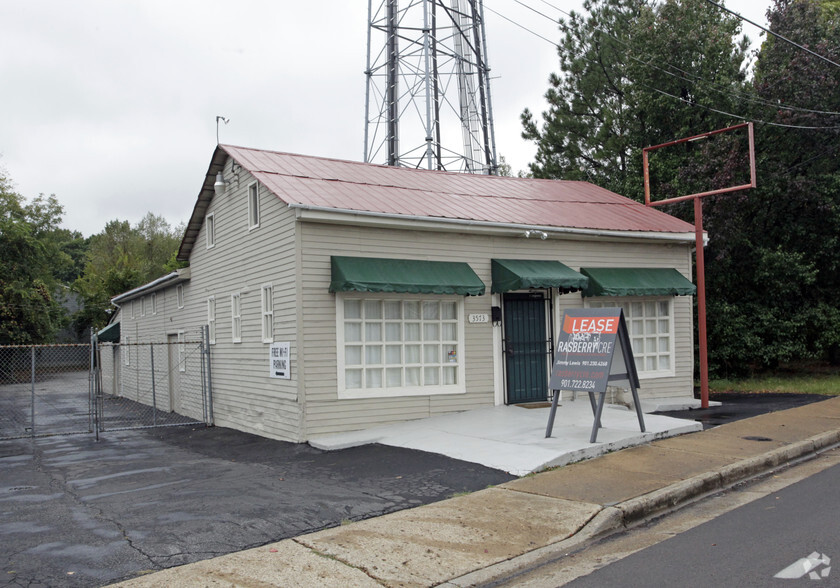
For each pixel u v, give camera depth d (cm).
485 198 1499
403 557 576
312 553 585
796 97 2022
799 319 2009
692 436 1085
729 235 1958
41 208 4550
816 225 2086
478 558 575
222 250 1565
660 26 2147
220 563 564
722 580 514
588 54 2612
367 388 1203
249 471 952
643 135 2244
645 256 1536
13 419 1933
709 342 2077
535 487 784
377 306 1226
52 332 3828
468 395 1301
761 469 905
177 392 1995
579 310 1020
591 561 579
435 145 2328
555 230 1366
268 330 1302
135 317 2523
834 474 877
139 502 782
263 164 1380
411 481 839
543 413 1245
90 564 568
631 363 1025
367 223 1190
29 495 852
